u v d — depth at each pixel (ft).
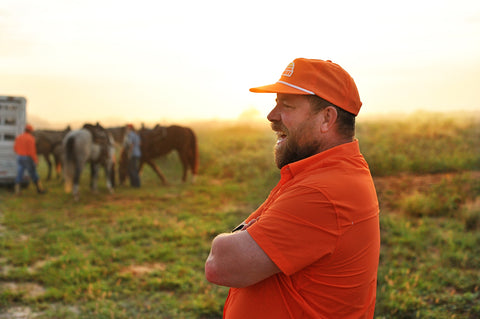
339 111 4.43
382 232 22.61
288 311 4.14
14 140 41.32
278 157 4.71
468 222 23.79
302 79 4.39
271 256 3.95
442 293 15.06
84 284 16.57
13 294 15.61
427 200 27.32
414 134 48.83
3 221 27.45
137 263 19.61
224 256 4.11
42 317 14.05
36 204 33.35
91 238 23.27
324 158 4.36
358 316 4.24
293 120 4.48
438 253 19.58
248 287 4.47
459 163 36.78
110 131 46.70
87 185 44.32
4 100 40.70
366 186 4.35
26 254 20.13
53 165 64.13
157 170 44.65
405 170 37.63
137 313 14.35
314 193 4.03
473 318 13.11
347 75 4.51
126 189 41.29
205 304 14.67
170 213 30.07
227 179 44.57
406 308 13.73
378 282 15.85
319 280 4.08
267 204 4.83
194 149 44.62
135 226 26.00
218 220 27.30
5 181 40.98
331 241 3.99
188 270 18.17
